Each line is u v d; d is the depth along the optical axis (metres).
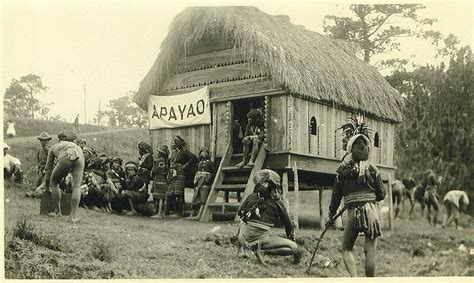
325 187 15.05
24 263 11.95
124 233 12.54
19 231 12.38
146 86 15.29
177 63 15.15
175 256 12.16
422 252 13.72
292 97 13.74
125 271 11.96
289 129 13.65
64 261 11.96
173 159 14.66
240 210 12.22
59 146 13.12
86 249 12.09
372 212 11.70
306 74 13.91
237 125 14.85
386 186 15.81
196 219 13.94
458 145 16.23
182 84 15.11
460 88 16.34
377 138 15.66
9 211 13.03
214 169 14.38
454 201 14.91
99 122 15.96
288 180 14.45
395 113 16.08
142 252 12.17
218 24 14.27
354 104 14.90
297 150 13.79
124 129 16.30
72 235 12.25
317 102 14.27
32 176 14.75
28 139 14.93
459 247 13.90
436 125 16.44
